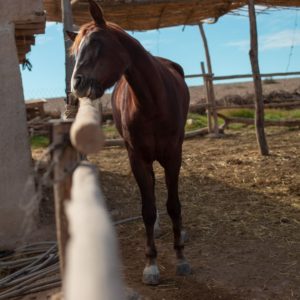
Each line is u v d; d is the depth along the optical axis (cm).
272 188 623
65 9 629
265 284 361
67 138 169
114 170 793
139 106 348
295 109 1609
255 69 815
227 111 1411
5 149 475
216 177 699
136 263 415
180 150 386
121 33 341
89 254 115
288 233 466
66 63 605
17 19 483
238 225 494
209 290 354
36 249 449
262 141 824
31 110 1247
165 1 738
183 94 426
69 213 140
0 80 477
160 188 666
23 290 362
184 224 505
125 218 547
